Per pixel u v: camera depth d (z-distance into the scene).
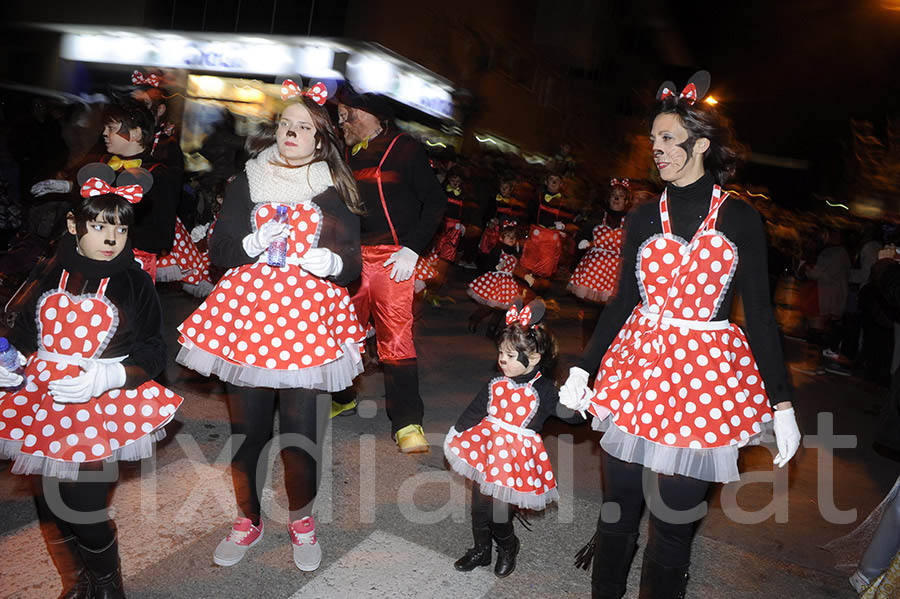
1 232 8.30
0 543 3.17
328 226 3.08
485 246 11.97
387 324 4.34
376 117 4.14
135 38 16.98
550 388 3.29
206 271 6.41
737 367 2.57
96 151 4.49
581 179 16.23
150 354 2.66
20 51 17.42
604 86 26.91
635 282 2.69
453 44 18.88
